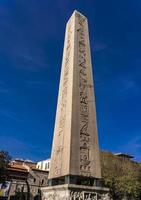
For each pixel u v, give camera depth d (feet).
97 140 39.65
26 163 203.10
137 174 127.13
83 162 36.19
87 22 52.75
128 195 119.75
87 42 49.49
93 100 43.09
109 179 116.78
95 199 33.96
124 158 142.20
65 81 45.16
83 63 45.93
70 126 37.99
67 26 53.47
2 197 128.67
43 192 39.06
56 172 37.42
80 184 34.76
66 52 49.32
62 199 32.86
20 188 150.41
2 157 118.73
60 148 38.63
